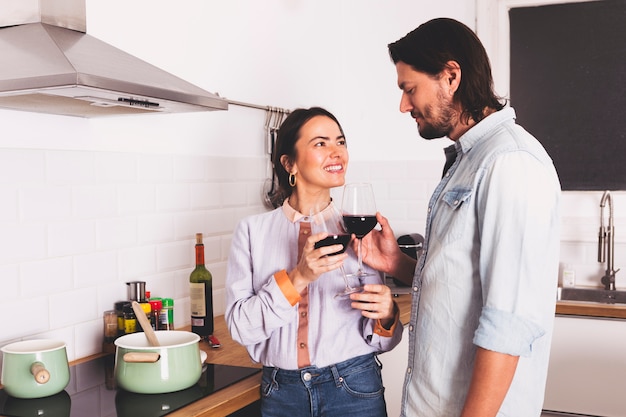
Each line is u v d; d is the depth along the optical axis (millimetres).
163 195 2752
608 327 3320
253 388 2027
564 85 3850
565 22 3828
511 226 1481
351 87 4078
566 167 3867
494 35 3900
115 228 2535
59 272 2326
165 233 2768
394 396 2865
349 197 1883
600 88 3793
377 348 1989
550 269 1500
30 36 1942
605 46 3770
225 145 3082
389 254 2002
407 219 3998
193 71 2885
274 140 3354
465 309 1604
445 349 1633
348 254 2016
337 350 1945
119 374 2000
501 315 1466
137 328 2402
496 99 1718
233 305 1996
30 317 2236
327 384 1939
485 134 1652
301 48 3648
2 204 2143
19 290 2201
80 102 1992
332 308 1968
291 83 3559
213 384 2051
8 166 2154
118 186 2547
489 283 1499
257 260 2043
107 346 2451
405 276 2012
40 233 2260
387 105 4008
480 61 1674
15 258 2186
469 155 1664
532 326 1464
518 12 3904
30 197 2225
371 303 1902
